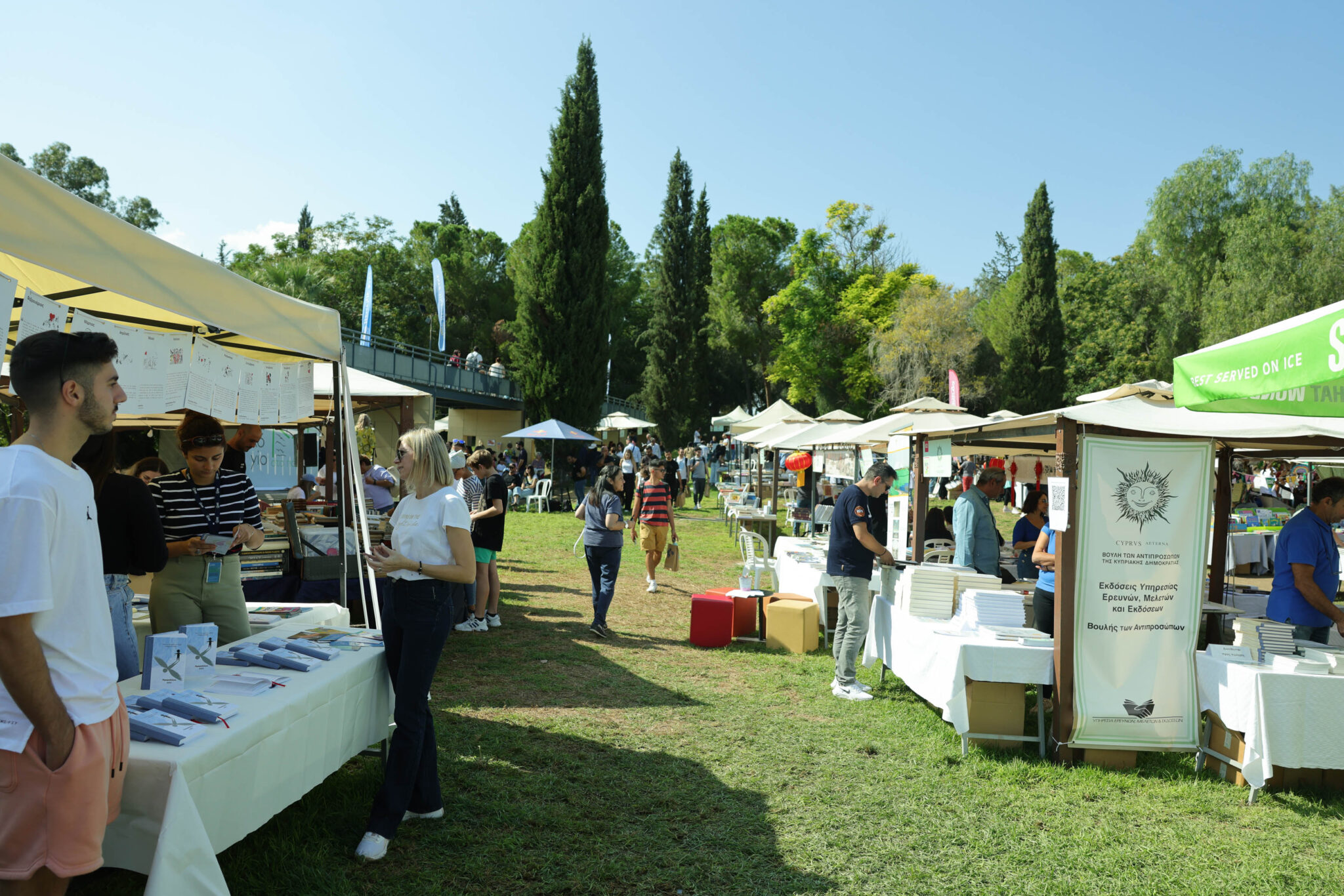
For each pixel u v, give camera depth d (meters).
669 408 48.66
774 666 6.89
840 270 52.62
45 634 1.88
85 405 1.98
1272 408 4.02
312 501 8.99
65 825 1.90
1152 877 3.45
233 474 4.20
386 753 4.02
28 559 1.78
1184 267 37.41
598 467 22.67
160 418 8.54
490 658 6.76
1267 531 12.65
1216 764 4.75
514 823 3.73
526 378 29.88
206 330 4.76
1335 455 6.87
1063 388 43.53
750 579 9.21
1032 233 43.56
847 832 3.82
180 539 3.96
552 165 29.45
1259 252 32.41
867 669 6.91
